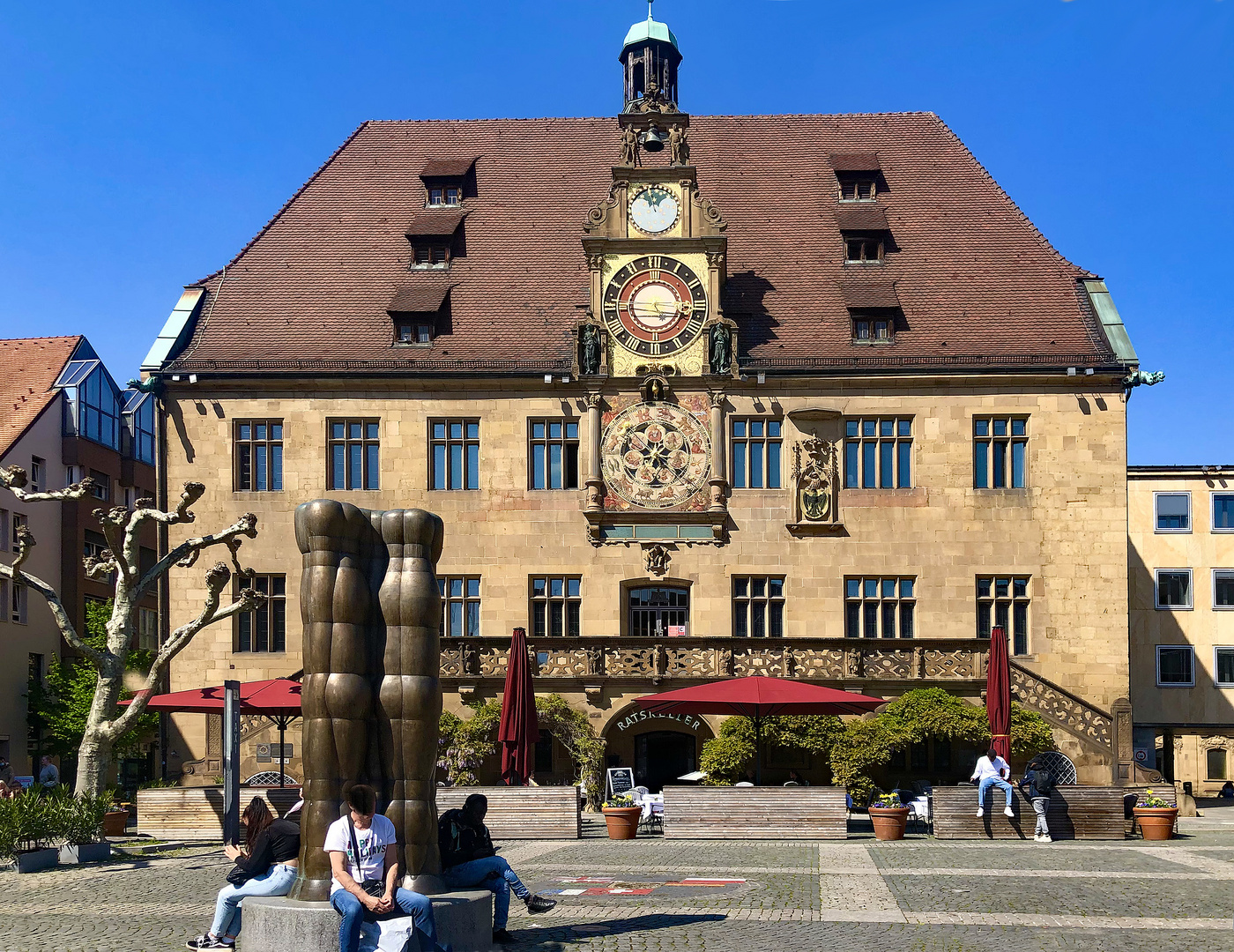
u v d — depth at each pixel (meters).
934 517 41.94
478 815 15.72
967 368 42.06
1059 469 41.97
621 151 46.75
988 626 41.78
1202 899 18.41
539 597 42.09
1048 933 15.70
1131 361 41.78
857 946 14.93
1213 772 61.00
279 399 42.72
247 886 14.88
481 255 46.69
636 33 52.75
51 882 21.38
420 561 15.16
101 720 28.02
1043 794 28.02
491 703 38.03
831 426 42.44
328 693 14.59
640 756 41.56
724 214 48.03
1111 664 41.25
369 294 45.44
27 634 52.72
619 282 42.94
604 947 15.00
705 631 41.69
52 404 55.28
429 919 13.01
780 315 44.16
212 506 42.34
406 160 50.50
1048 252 46.19
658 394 42.41
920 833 29.33
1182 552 53.72
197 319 44.75
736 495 42.19
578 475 42.72
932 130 51.03
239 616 42.03
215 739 40.38
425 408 42.75
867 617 41.91
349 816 13.02
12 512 51.53
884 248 46.44
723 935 15.64
